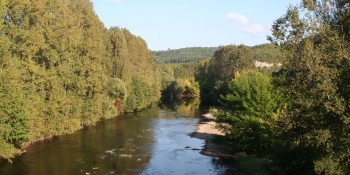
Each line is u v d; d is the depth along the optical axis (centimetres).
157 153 3772
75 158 3422
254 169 2872
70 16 4925
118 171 3028
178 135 4900
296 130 1841
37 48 4031
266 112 3256
